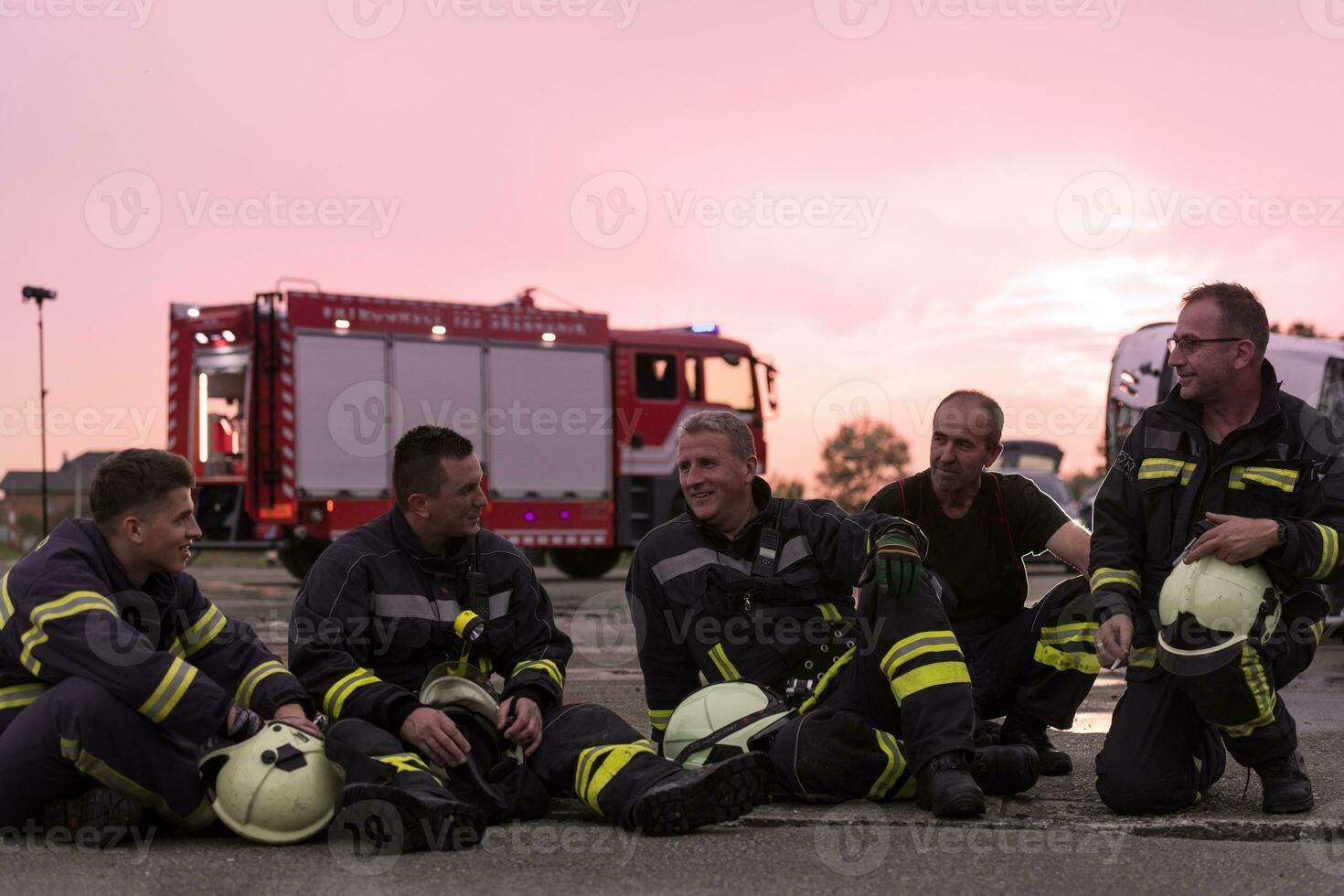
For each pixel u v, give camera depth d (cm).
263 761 314
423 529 353
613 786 322
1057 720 405
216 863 293
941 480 417
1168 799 338
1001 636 416
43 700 309
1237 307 344
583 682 699
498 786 336
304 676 343
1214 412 356
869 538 344
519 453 1698
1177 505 354
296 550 1588
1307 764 429
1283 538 331
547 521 1716
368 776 312
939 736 332
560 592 1495
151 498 324
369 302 1598
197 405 1556
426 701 335
